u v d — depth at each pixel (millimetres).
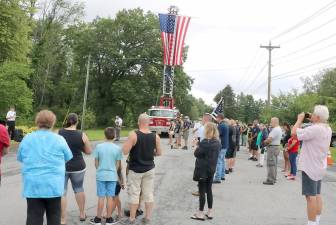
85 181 12984
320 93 84500
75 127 7871
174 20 43938
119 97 68062
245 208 9961
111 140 8062
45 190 5348
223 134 13695
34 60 59906
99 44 68562
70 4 62469
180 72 70000
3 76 34344
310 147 7430
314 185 7438
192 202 10398
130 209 8102
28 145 5527
